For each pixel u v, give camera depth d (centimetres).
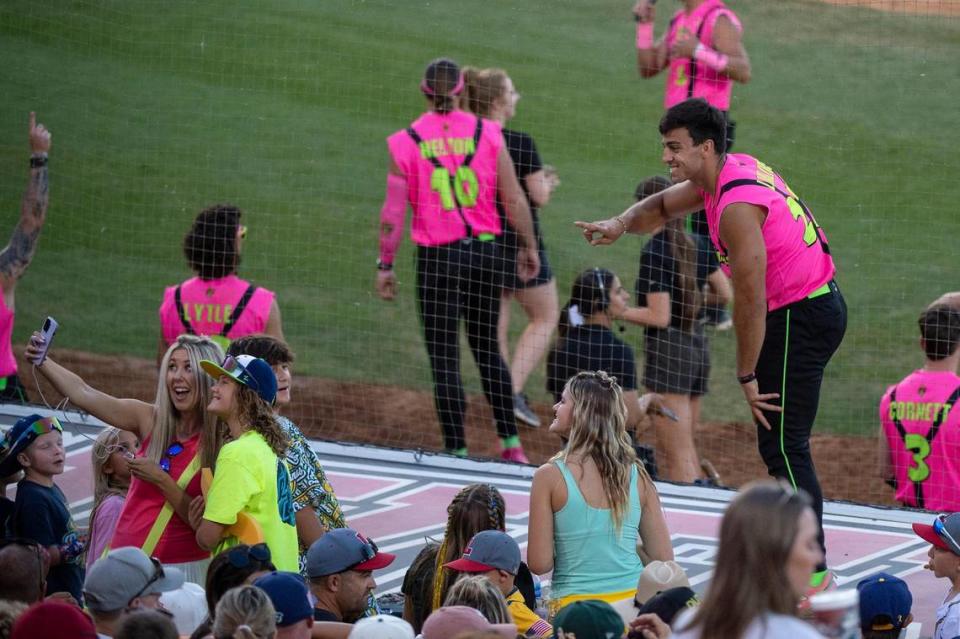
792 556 1265
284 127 5991
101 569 1808
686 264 3462
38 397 4075
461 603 1788
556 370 3397
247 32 6506
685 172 2192
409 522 3150
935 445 3241
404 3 6969
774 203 2155
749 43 6950
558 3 7119
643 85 6500
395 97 6253
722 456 4147
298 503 2262
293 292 4922
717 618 1266
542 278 3897
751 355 2175
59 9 6394
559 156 5931
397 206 3741
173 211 5309
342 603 2014
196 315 3194
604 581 2128
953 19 7119
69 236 5091
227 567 1842
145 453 2281
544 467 2167
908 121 6306
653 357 3519
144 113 5903
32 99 5834
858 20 7106
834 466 4131
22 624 1473
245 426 2125
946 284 5109
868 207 5653
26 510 2427
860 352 4719
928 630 2594
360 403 4297
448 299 3662
